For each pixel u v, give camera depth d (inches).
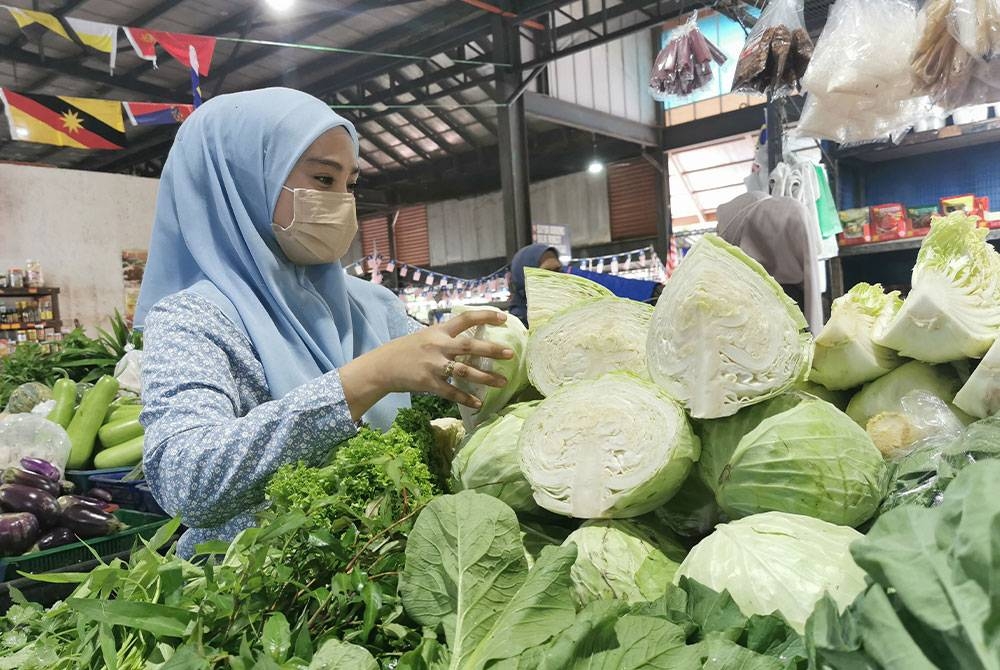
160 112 220.4
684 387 38.3
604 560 34.3
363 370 45.9
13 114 201.8
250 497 47.1
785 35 122.4
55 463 108.4
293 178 60.0
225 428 46.8
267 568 33.8
